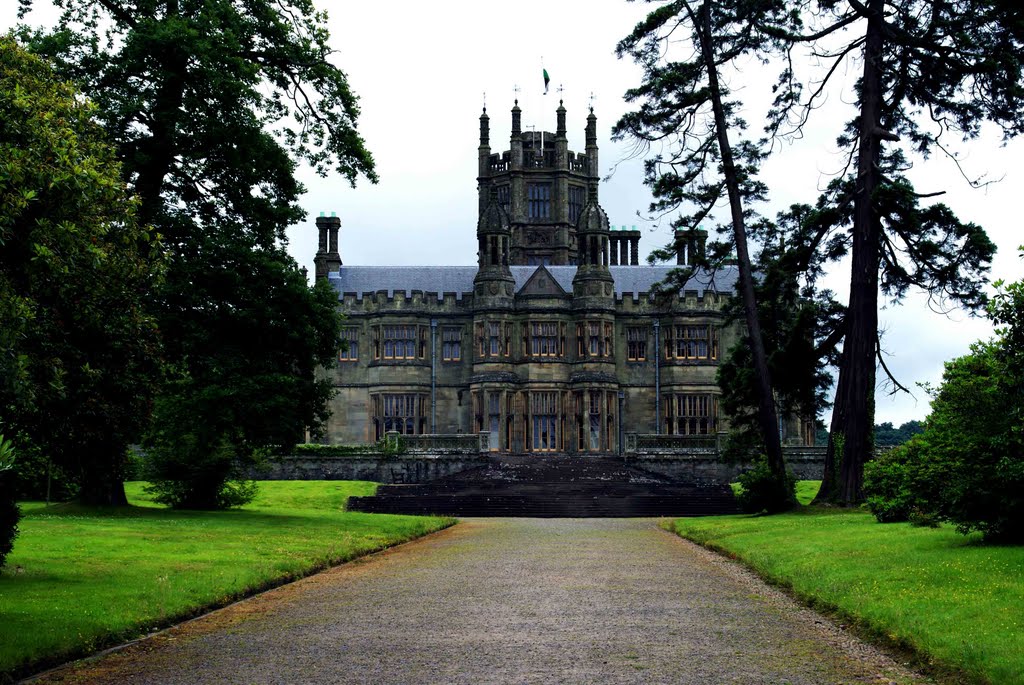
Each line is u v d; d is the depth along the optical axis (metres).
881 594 16.98
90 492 36.84
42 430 18.69
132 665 13.40
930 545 22.22
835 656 13.74
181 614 16.75
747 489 40.41
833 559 21.83
